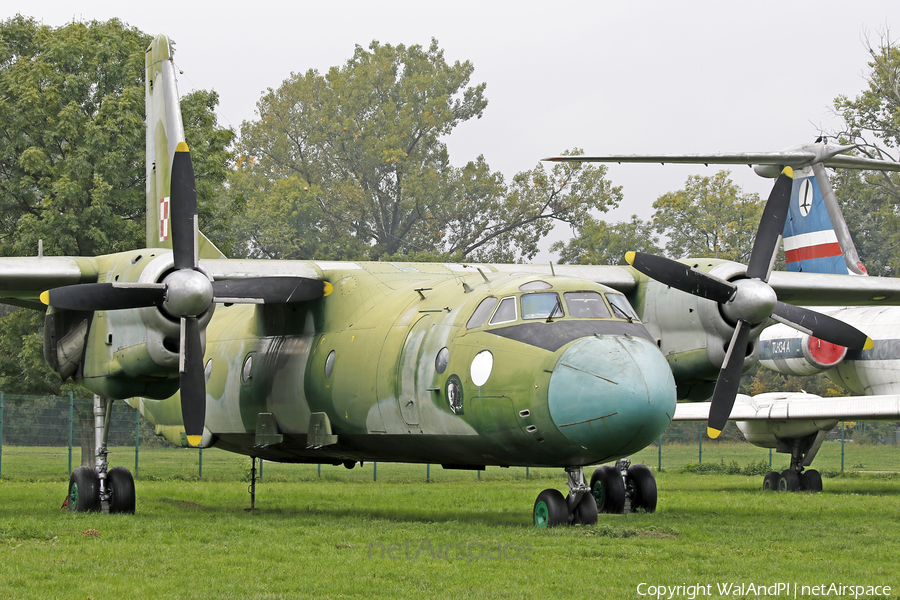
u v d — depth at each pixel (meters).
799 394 54.53
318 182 152.00
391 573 19.91
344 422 31.75
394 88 154.88
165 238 38.12
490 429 26.52
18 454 70.06
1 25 70.06
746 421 53.62
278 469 78.00
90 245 65.38
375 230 151.38
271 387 35.34
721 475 73.06
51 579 19.25
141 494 46.62
